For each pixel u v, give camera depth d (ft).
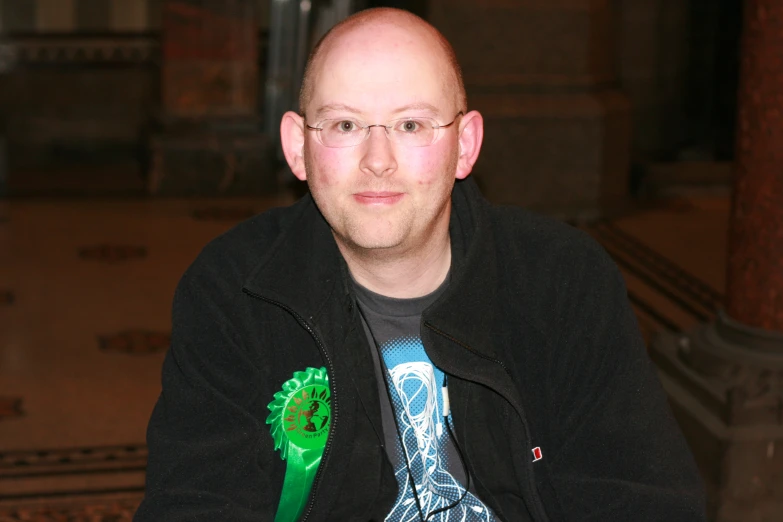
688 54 29.35
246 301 5.71
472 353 5.72
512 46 23.53
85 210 25.39
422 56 5.30
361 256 5.56
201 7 26.48
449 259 5.93
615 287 5.86
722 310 12.27
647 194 27.27
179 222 24.40
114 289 19.29
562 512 5.70
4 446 12.82
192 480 5.35
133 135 30.48
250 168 27.12
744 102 11.32
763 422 10.91
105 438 13.16
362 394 5.63
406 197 5.33
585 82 23.98
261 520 5.35
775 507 10.80
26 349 16.17
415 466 5.74
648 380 5.70
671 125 29.66
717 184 27.50
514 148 23.77
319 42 5.48
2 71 29.53
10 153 29.78
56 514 11.12
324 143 5.34
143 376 15.21
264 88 29.04
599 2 23.89
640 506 5.42
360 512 5.73
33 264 20.85
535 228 6.02
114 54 29.94
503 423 5.81
